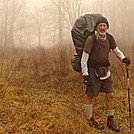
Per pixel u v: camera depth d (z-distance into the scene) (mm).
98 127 2938
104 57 2797
